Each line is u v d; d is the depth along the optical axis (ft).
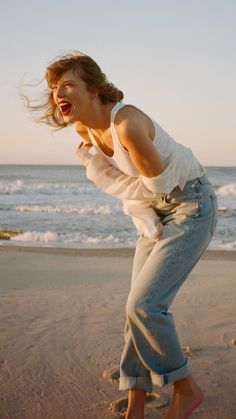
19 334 11.98
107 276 19.77
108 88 7.65
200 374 9.71
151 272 7.38
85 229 45.55
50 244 35.53
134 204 8.24
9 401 8.71
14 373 9.82
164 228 7.79
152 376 7.33
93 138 8.09
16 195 83.61
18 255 26.66
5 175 195.21
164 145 7.47
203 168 8.27
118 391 9.11
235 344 11.32
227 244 34.60
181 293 16.28
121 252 29.17
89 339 11.66
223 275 19.76
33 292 16.55
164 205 7.95
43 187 94.53
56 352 10.87
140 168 7.31
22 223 50.08
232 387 9.16
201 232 7.70
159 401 8.64
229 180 142.82
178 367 7.31
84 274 20.27
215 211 8.03
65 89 7.61
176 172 7.58
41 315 13.61
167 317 7.27
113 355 10.71
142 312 7.13
